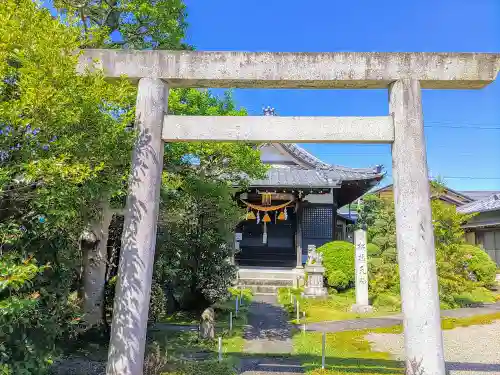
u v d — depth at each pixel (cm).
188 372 615
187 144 931
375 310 1377
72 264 566
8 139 378
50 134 405
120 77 536
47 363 474
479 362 782
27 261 377
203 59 580
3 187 379
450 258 1486
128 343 509
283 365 716
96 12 852
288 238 2270
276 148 2292
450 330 1102
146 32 889
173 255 1023
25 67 400
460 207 2948
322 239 2050
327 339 952
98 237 730
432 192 1628
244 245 2267
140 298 522
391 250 1652
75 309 570
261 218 2238
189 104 1007
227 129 568
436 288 520
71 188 418
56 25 429
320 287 1571
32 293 436
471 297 1638
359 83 582
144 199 543
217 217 1062
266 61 577
